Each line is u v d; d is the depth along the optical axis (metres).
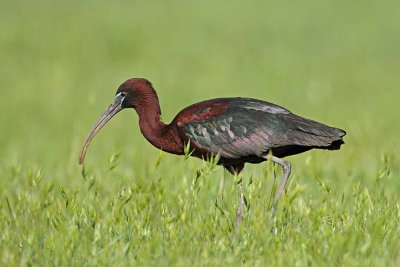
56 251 9.63
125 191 11.81
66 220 10.64
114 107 12.69
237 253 9.55
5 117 23.75
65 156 16.62
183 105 25.19
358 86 28.19
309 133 11.40
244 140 11.62
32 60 32.09
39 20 39.00
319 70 30.98
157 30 37.72
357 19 41.19
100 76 29.86
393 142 18.19
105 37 35.84
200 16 41.50
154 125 12.52
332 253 9.37
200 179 10.77
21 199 11.40
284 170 11.22
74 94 26.89
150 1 46.25
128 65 31.81
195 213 11.06
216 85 27.92
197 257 9.50
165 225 10.41
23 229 10.55
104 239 10.11
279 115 11.61
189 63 32.12
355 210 10.87
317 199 12.41
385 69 31.23
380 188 12.53
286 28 39.09
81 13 41.38
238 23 40.00
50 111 24.53
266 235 9.70
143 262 9.34
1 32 35.44
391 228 10.34
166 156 16.45
